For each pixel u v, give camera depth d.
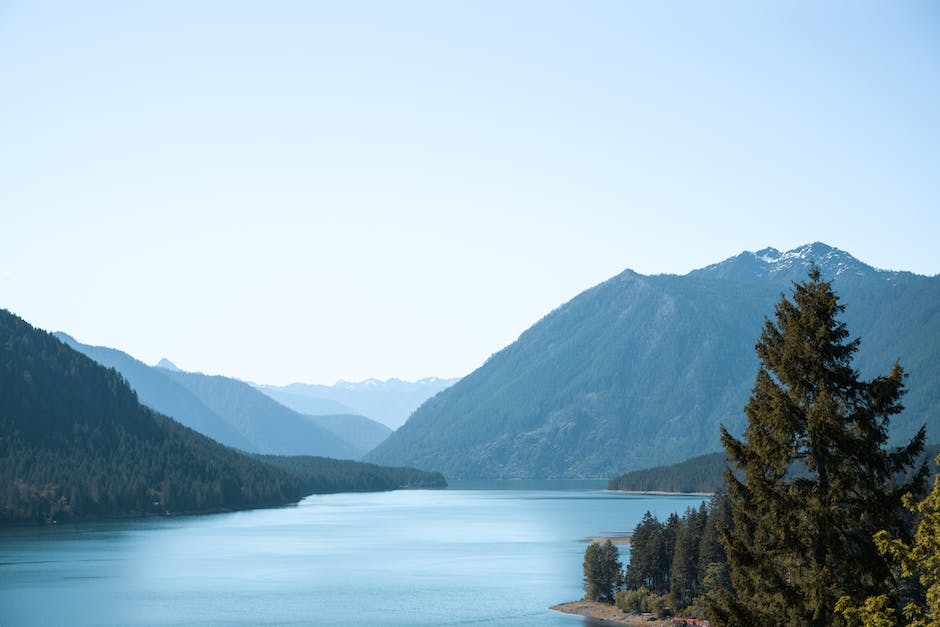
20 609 182.00
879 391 46.78
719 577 142.50
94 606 185.25
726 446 49.88
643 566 177.88
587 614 173.38
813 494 47.06
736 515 50.00
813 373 47.72
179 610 180.62
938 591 40.47
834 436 46.16
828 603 46.31
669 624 155.00
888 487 46.84
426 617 172.25
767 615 48.72
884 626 42.31
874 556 46.19
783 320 49.94
